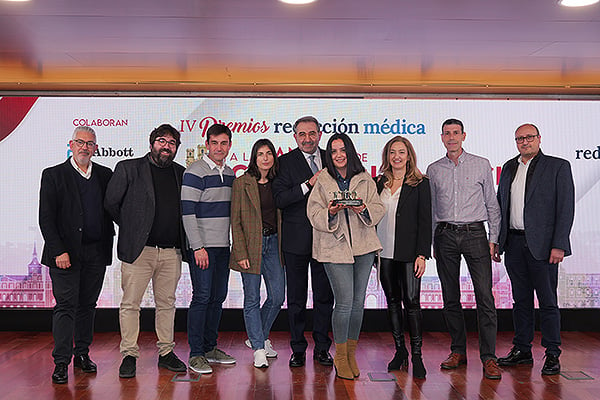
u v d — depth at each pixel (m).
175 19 4.50
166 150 4.81
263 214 5.07
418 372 4.79
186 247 4.96
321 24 4.64
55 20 4.52
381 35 4.92
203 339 5.24
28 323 6.71
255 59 5.66
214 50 5.36
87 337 5.04
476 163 4.99
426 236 4.80
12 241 6.72
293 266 5.04
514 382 4.66
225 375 4.88
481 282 4.93
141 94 6.80
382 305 6.78
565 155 6.86
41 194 4.68
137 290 4.82
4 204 6.72
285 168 5.01
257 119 6.84
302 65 5.88
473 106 6.88
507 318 6.78
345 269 4.64
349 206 4.45
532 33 4.89
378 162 6.86
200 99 6.83
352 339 4.86
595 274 6.79
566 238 4.82
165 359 5.06
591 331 6.75
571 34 4.92
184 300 6.75
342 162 4.63
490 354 4.86
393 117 6.88
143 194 4.75
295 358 5.13
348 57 5.60
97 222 4.88
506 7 4.27
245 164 6.82
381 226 4.93
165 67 5.95
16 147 6.74
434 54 5.52
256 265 4.95
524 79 6.51
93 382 4.68
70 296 4.73
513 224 5.05
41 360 5.41
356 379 4.76
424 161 6.87
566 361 5.35
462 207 4.96
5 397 4.31
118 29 4.74
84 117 6.78
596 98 6.86
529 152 4.95
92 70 6.05
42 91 6.75
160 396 4.33
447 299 5.10
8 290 6.71
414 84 6.62
